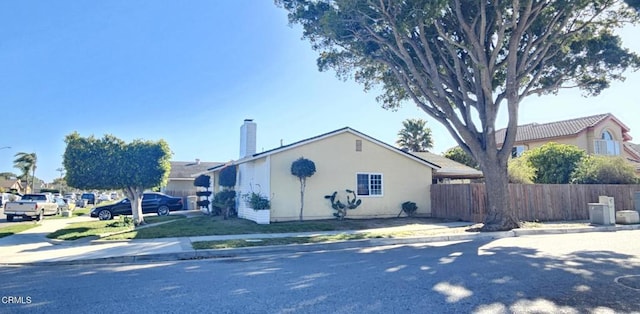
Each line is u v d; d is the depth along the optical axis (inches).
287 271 292.4
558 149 920.3
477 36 553.0
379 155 772.0
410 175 796.0
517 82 563.8
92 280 269.4
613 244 410.0
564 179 882.1
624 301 202.1
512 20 512.4
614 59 585.6
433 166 816.9
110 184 636.7
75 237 507.2
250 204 687.7
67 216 1011.3
